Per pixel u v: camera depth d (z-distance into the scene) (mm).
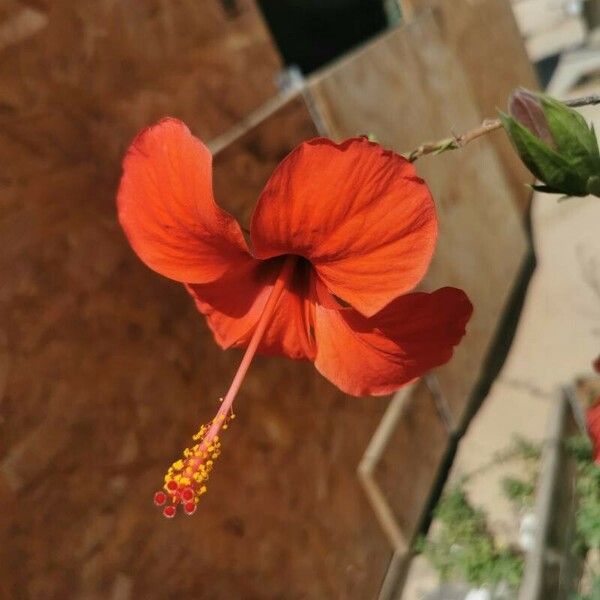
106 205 485
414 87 759
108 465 463
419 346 207
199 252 212
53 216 448
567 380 740
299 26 909
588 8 1026
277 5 881
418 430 736
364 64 705
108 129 490
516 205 881
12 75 434
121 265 489
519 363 797
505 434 746
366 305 187
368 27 896
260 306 234
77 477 445
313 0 880
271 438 587
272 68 646
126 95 506
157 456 495
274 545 579
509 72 955
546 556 494
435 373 756
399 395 731
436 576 675
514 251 850
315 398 639
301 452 615
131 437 479
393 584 692
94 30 488
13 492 411
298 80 661
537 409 742
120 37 506
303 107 639
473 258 779
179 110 544
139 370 490
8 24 435
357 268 182
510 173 906
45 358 434
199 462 206
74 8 475
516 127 180
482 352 795
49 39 458
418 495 724
